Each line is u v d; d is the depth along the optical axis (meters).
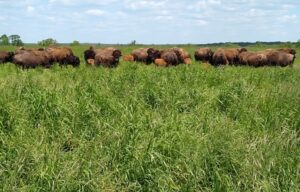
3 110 8.94
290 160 7.42
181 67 19.34
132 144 7.66
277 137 8.51
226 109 10.79
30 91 10.30
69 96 10.38
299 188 6.75
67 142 8.46
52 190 6.41
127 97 10.74
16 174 6.78
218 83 14.15
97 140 8.12
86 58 29.36
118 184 6.91
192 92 11.79
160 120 8.87
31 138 8.06
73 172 6.75
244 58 30.62
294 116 9.76
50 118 9.11
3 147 7.68
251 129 9.29
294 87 12.84
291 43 82.56
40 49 27.64
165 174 7.01
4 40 83.19
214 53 30.80
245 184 6.84
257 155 7.56
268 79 16.27
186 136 8.08
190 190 6.75
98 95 10.36
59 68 21.94
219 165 7.38
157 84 12.30
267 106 10.42
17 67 22.81
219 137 8.14
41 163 6.96
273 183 6.87
